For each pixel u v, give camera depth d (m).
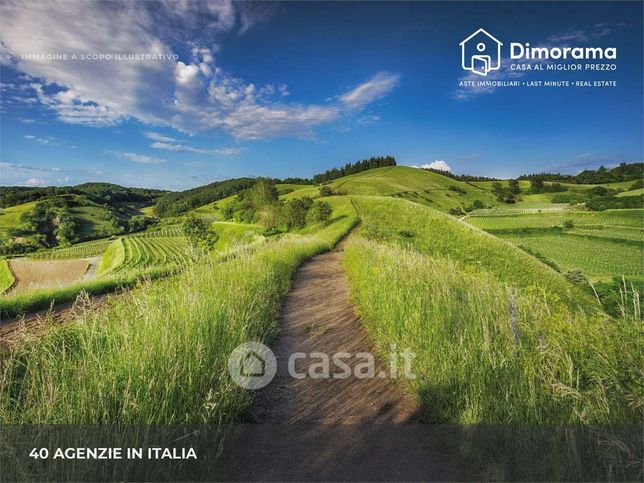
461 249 43.19
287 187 167.00
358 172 196.62
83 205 161.12
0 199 162.25
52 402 3.17
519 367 3.85
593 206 103.50
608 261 62.72
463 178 182.50
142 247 95.56
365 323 7.46
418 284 7.19
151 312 5.07
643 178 136.12
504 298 5.54
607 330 3.94
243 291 7.46
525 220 97.31
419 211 57.94
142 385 3.59
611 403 3.22
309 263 18.62
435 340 5.13
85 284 12.33
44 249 115.38
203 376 4.01
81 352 4.41
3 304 9.70
